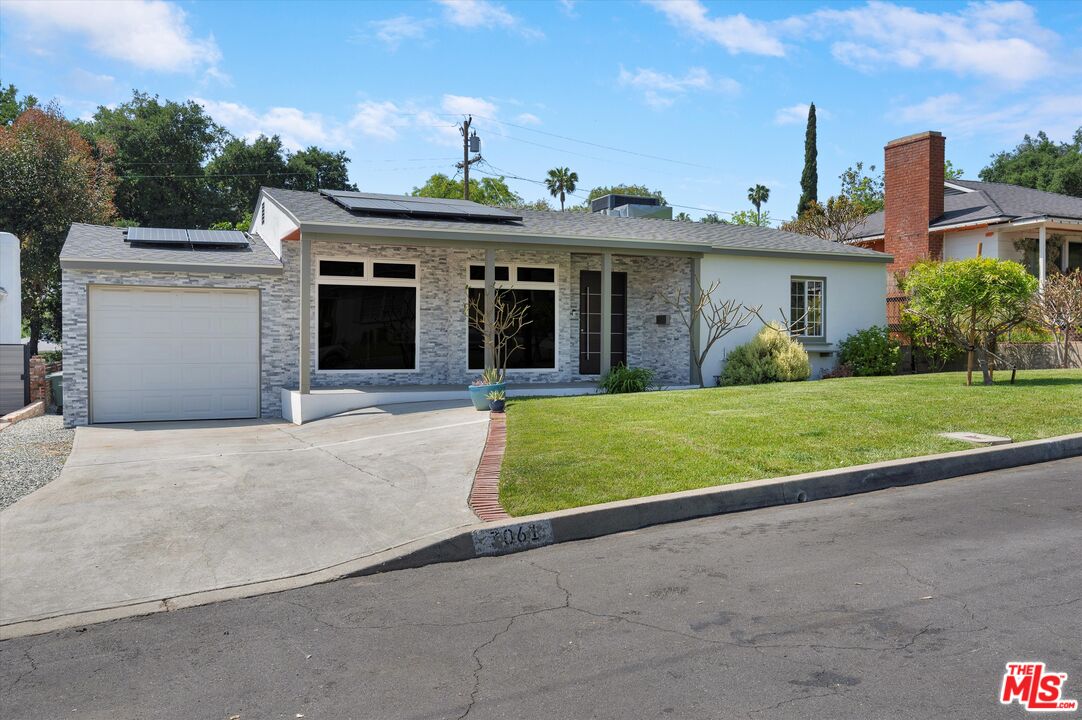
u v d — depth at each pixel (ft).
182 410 48.21
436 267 54.34
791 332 60.70
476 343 55.11
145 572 18.90
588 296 59.67
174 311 48.01
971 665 12.47
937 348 61.41
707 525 21.61
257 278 49.49
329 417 44.62
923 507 22.40
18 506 24.86
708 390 46.09
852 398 38.68
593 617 15.23
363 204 51.16
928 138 76.23
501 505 22.65
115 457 33.60
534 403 42.29
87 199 80.07
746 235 64.03
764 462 26.25
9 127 86.69
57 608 16.89
